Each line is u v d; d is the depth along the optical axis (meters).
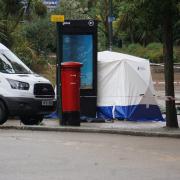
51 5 80.81
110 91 37.09
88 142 25.38
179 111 40.34
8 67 32.59
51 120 36.69
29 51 53.47
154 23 31.08
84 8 102.12
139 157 21.50
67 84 30.92
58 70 32.22
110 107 37.00
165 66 31.19
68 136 27.52
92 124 34.06
